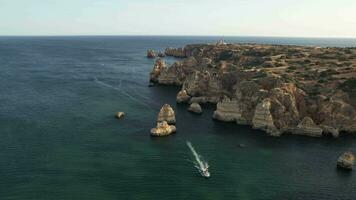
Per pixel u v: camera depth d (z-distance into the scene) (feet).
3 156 260.21
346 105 333.83
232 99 375.45
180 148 287.07
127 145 290.76
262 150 286.25
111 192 213.87
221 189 220.84
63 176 232.12
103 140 301.02
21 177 228.63
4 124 337.11
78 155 266.98
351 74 410.11
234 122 358.84
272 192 218.79
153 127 340.59
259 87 364.38
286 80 380.99
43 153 268.62
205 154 275.18
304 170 250.37
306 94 358.84
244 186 225.35
